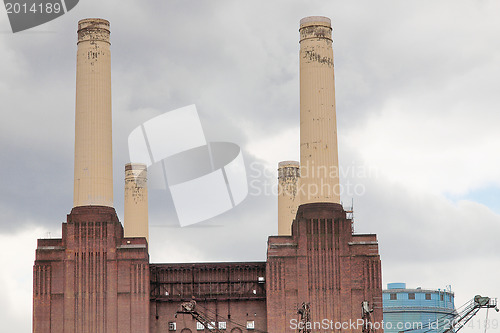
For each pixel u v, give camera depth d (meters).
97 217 193.88
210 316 195.50
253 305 196.12
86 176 195.62
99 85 198.62
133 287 192.00
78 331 189.75
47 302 190.38
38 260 191.75
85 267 192.12
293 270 193.00
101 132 197.62
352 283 192.12
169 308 196.12
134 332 190.25
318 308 191.25
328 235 194.25
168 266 197.38
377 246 193.50
